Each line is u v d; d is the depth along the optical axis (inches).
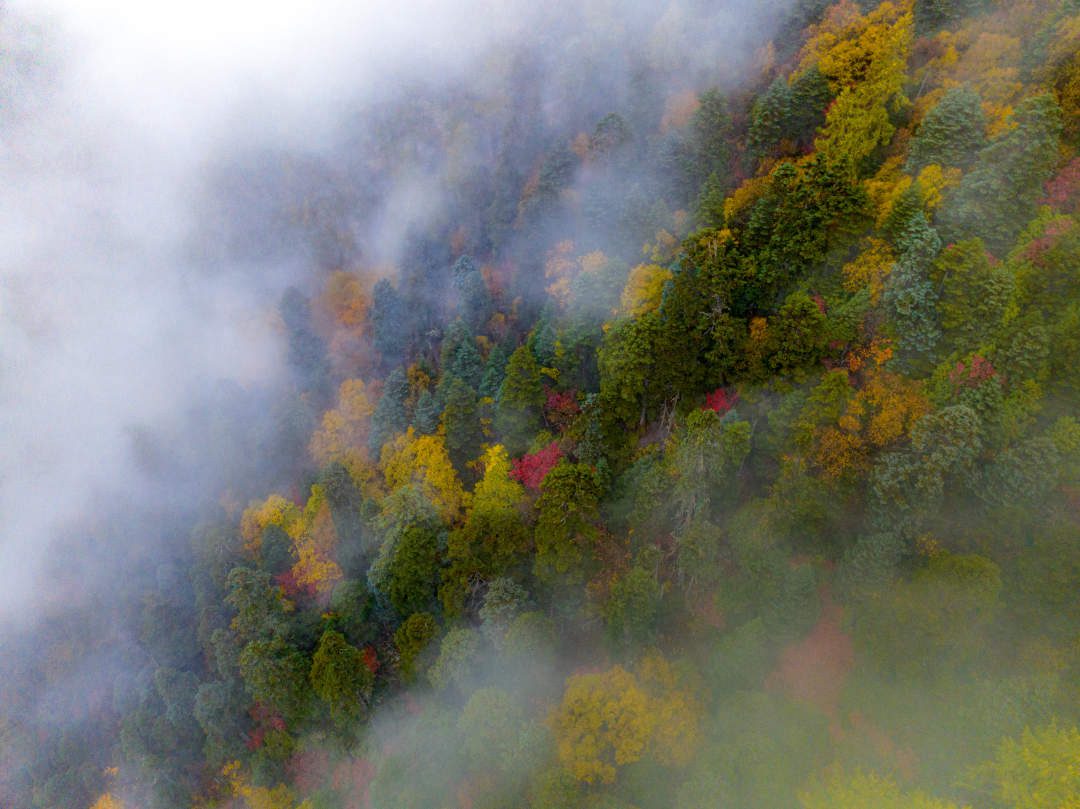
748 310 2292.1
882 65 2667.3
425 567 2134.6
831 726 1505.9
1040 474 1471.5
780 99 2832.2
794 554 1723.7
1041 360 1590.8
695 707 1542.8
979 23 2726.4
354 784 2114.9
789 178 2330.2
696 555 1651.1
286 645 2208.4
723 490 1883.6
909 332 1830.7
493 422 2694.4
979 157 2050.9
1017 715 1264.8
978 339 1749.5
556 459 2347.4
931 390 1750.7
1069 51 2180.1
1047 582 1397.6
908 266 1870.1
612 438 2266.2
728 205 2672.2
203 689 2362.2
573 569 1829.5
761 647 1589.6
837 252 2169.0
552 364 2795.3
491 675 1850.4
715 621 1720.0
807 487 1700.3
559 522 1839.3
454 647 1886.1
